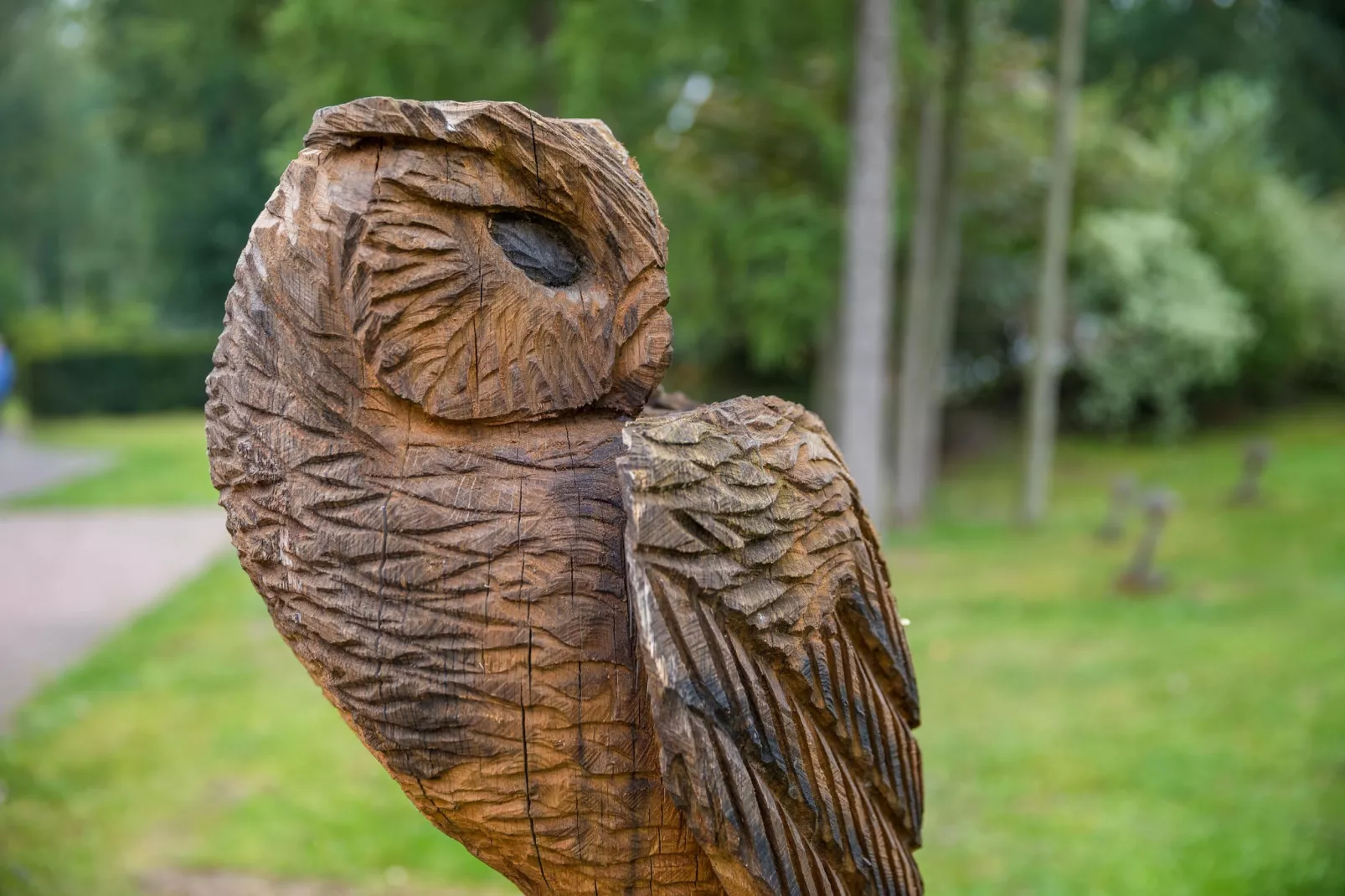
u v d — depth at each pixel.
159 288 21.86
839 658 1.15
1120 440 11.96
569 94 5.70
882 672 1.24
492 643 1.03
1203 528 8.02
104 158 28.12
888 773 1.19
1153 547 6.43
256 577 1.11
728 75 6.39
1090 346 11.47
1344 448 10.84
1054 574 6.86
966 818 3.60
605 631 1.05
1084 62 10.85
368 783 3.87
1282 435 11.75
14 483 10.21
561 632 1.04
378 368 1.03
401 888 3.19
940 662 5.21
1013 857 3.32
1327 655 5.12
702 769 0.95
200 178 16.59
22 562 7.15
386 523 1.04
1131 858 3.27
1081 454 11.46
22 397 15.89
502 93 5.84
